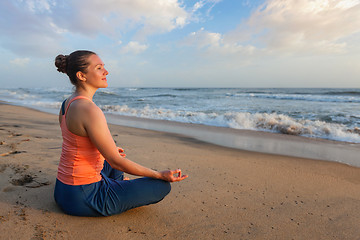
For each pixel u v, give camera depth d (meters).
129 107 13.27
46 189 1.97
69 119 1.38
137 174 1.54
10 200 1.72
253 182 2.66
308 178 2.92
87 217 1.59
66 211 1.58
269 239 1.55
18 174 2.22
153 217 1.72
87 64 1.42
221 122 8.15
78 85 1.47
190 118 9.12
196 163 3.31
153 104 15.52
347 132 6.29
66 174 1.50
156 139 5.16
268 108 12.53
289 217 1.87
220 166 3.25
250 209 1.97
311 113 10.09
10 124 5.52
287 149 4.71
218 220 1.75
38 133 4.47
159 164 3.13
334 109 11.72
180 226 1.63
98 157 1.52
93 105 1.39
